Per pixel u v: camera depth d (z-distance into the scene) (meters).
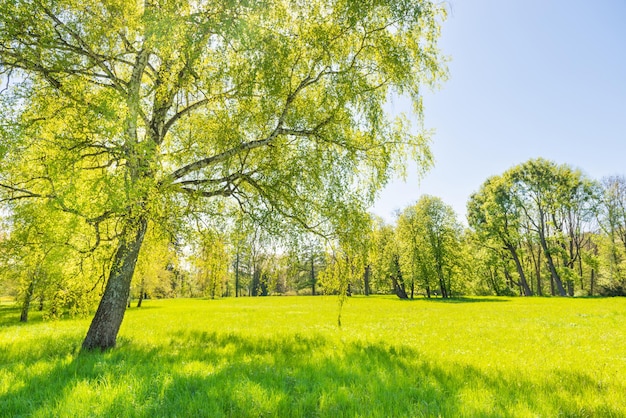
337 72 10.84
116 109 8.60
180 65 10.68
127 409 5.60
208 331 17.61
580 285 67.75
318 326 20.70
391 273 65.44
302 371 8.41
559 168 59.25
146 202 9.11
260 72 10.35
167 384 6.86
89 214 8.62
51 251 9.55
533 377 8.17
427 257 61.22
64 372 8.00
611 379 7.96
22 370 8.15
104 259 10.60
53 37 9.02
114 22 9.70
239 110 11.17
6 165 8.39
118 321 11.23
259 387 6.70
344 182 11.23
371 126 11.02
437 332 17.72
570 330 18.12
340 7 10.48
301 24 10.67
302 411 5.70
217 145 11.40
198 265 12.09
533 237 60.97
